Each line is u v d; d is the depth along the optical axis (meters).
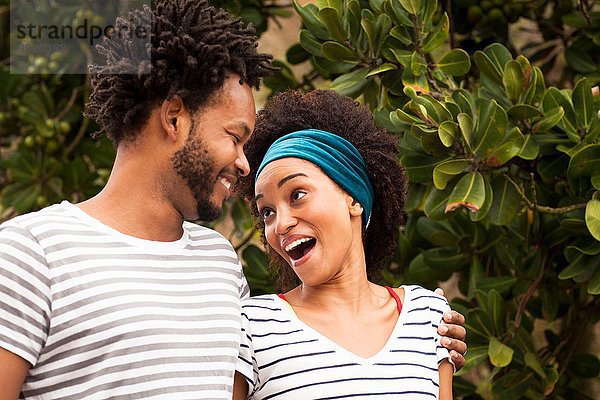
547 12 4.41
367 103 3.54
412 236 3.74
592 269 3.25
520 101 3.19
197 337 2.07
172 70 2.08
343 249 2.31
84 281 1.98
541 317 3.81
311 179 2.29
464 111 3.12
